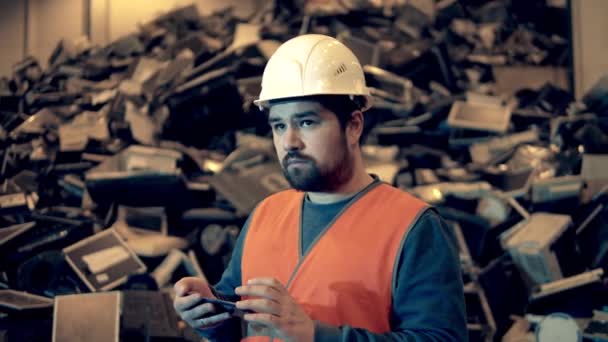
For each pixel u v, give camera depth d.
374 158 2.85
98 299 2.27
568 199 2.55
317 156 0.96
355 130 1.04
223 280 1.18
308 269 0.99
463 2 3.99
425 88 3.33
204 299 0.96
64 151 3.12
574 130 2.89
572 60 3.61
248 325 1.05
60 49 4.43
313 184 0.99
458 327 0.89
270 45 3.32
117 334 2.20
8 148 3.40
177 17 4.27
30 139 3.42
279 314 0.82
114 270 2.45
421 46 3.29
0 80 4.56
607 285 2.29
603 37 3.52
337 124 0.98
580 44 3.57
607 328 2.04
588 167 2.69
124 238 2.65
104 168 2.77
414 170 2.87
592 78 3.52
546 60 3.68
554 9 3.85
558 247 2.37
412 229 0.95
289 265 1.02
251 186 2.67
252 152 2.90
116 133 3.20
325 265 0.97
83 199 2.90
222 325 1.08
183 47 3.71
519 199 2.63
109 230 2.60
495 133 2.90
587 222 2.50
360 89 1.04
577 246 2.45
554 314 2.12
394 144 2.99
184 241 2.67
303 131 0.97
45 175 3.11
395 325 0.95
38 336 2.32
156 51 4.00
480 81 3.46
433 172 2.81
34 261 2.55
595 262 2.42
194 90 3.04
